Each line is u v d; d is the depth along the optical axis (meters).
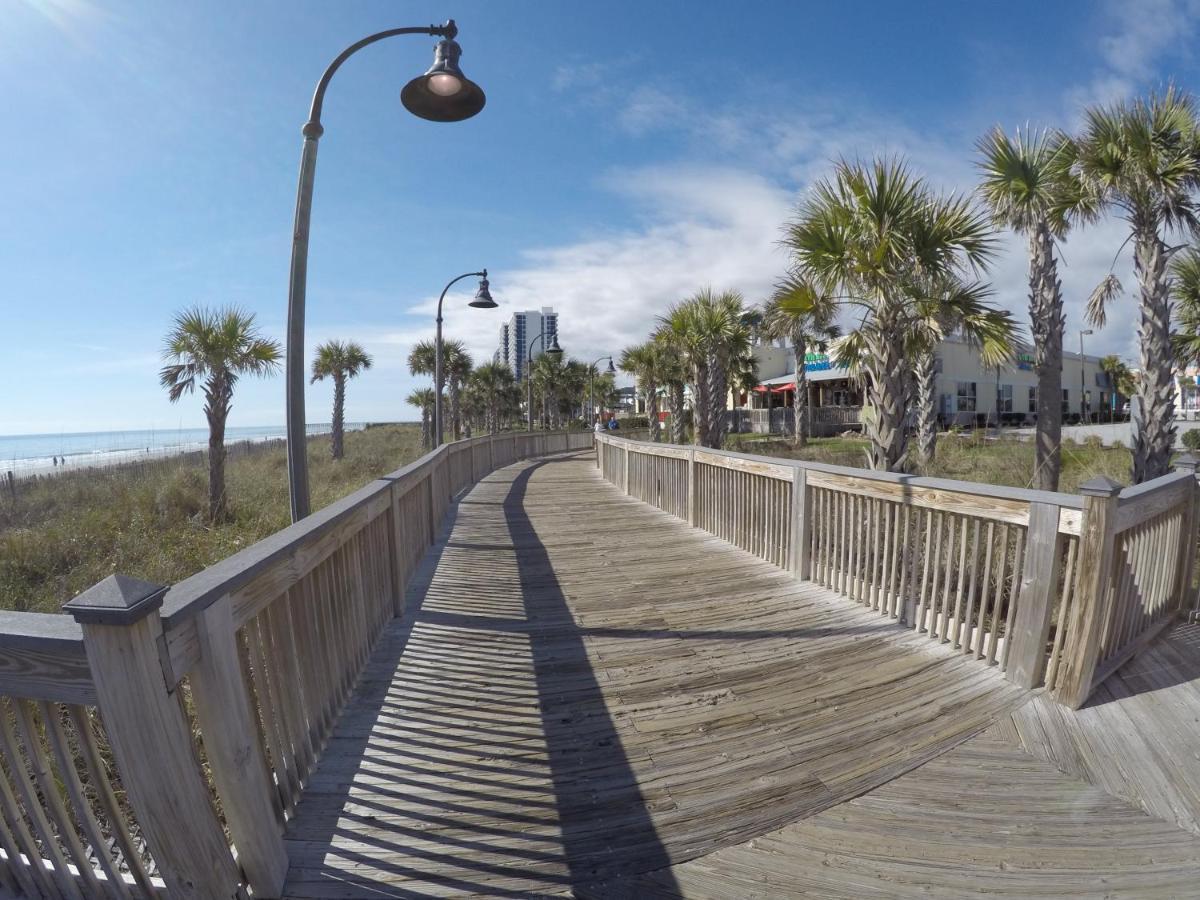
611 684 3.54
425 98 4.98
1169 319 8.07
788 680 3.53
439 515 8.42
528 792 2.55
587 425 50.72
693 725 3.06
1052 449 10.70
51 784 1.78
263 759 2.10
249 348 12.08
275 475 16.88
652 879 2.08
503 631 4.42
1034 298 10.74
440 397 13.75
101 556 7.93
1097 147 7.91
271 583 2.35
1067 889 2.00
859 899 1.97
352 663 3.52
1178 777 2.56
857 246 5.52
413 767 2.73
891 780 2.58
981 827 2.29
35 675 1.61
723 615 4.66
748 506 6.68
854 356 6.76
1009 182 9.46
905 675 3.54
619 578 5.77
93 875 1.89
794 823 2.33
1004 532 3.51
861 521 4.81
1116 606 3.40
